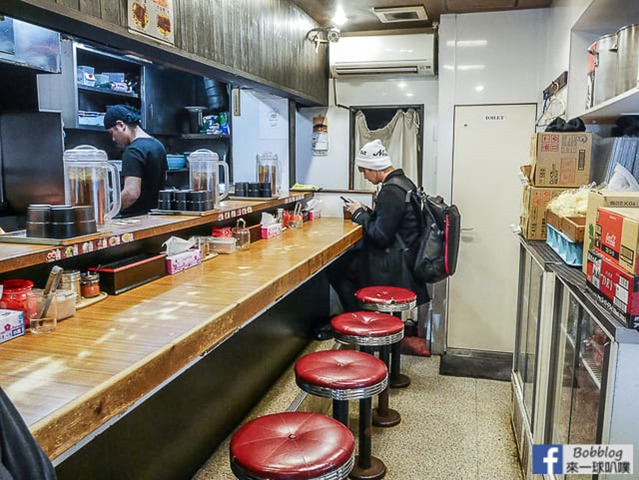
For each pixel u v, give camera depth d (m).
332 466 1.48
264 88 3.44
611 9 2.54
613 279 1.39
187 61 2.50
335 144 4.73
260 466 1.46
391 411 3.23
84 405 1.08
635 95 2.00
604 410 1.35
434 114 4.55
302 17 3.90
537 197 2.73
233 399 2.59
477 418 3.22
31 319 1.49
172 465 2.09
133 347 1.38
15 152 3.08
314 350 3.53
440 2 3.82
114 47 2.24
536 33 4.02
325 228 3.60
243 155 4.38
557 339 2.06
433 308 4.32
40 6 1.67
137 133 3.54
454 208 3.44
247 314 1.85
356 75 4.56
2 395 0.80
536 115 4.12
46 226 1.76
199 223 2.52
